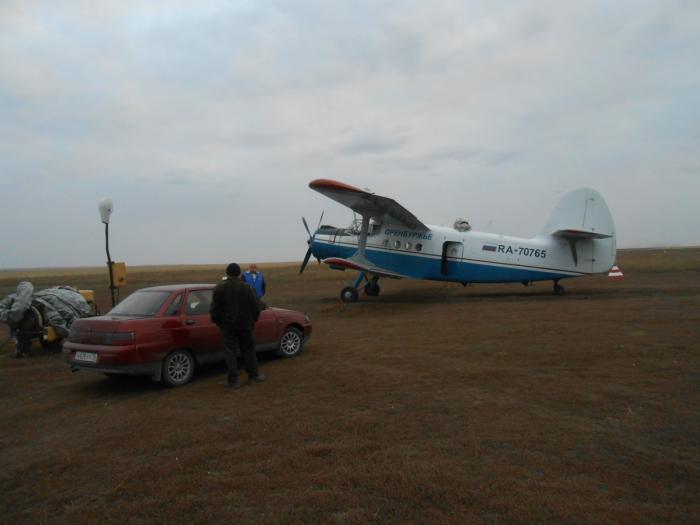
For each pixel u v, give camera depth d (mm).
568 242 16078
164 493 3354
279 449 4039
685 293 15875
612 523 2773
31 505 3291
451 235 16234
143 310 6441
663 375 5852
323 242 17578
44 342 9555
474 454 3770
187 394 5961
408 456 3773
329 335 9938
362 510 3000
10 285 33969
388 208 14758
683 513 2867
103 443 4402
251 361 6359
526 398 5160
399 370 6598
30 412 5574
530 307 13227
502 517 2859
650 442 3932
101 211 11094
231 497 3250
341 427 4492
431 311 13266
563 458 3656
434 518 2873
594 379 5793
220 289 6094
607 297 15258
